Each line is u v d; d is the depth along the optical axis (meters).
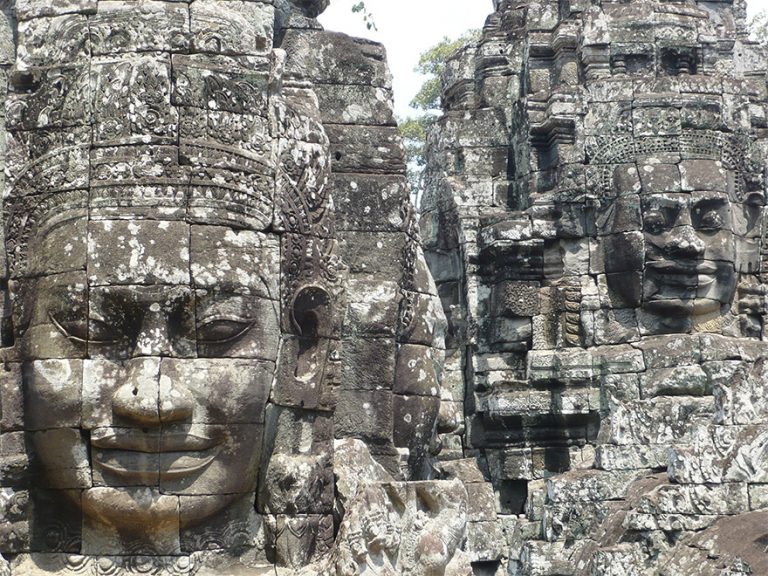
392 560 9.03
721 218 16.66
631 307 16.69
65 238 8.71
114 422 8.59
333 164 10.29
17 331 8.91
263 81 9.03
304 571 8.95
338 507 9.23
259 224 8.92
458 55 18.94
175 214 8.70
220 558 8.89
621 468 13.88
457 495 9.40
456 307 17.39
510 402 16.58
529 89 17.92
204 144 8.80
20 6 9.13
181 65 8.84
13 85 9.08
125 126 8.74
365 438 9.89
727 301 16.73
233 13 9.05
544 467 16.50
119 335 8.66
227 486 8.79
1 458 8.84
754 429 11.74
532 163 17.44
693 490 11.70
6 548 8.83
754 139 17.31
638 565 11.59
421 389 10.38
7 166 8.99
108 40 8.90
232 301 8.74
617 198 16.75
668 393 16.05
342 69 10.48
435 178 18.23
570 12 17.80
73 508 8.85
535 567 13.78
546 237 16.86
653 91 16.92
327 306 9.23
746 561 11.17
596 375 16.45
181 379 8.62
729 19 18.72
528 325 16.86
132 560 8.80
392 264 10.24
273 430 9.02
